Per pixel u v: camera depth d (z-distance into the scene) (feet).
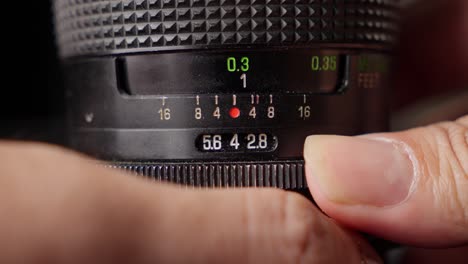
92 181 0.37
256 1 0.46
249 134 0.47
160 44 0.47
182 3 0.47
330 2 0.47
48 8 0.70
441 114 0.72
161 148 0.48
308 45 0.47
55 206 0.36
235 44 0.47
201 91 0.47
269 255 0.41
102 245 0.37
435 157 0.47
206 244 0.39
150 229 0.38
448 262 0.71
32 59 0.71
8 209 0.36
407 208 0.46
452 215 0.46
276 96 0.47
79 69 0.51
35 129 0.65
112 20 0.48
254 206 0.41
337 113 0.48
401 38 0.73
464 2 0.73
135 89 0.48
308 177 0.47
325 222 0.43
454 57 0.75
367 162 0.46
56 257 0.36
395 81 0.75
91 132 0.50
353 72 0.49
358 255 0.45
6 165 0.37
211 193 0.41
